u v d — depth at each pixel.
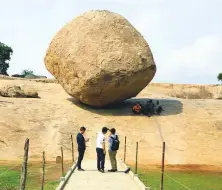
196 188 14.88
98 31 27.70
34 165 19.45
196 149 23.98
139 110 28.22
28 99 29.75
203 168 20.81
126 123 26.86
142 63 27.05
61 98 31.89
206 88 53.09
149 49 28.06
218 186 15.52
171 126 26.52
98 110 28.84
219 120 27.44
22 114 26.59
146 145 24.27
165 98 34.94
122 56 26.83
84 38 27.64
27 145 7.59
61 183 12.60
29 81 40.47
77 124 26.55
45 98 31.69
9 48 67.88
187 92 51.88
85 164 19.39
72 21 29.05
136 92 28.70
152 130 25.95
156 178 16.73
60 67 28.80
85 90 27.38
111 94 27.56
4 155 22.17
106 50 26.95
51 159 21.89
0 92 30.53
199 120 27.50
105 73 26.53
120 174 15.74
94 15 28.50
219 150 24.02
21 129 24.84
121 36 27.61
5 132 24.20
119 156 22.70
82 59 27.22
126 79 26.83
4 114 26.05
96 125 26.62
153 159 22.59
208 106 30.53
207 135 25.58
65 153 23.06
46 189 13.25
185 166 21.30
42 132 24.97
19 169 17.92
